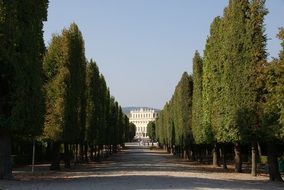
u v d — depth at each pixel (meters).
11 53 25.88
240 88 33.28
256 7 33.97
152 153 108.50
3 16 25.84
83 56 50.09
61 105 40.78
